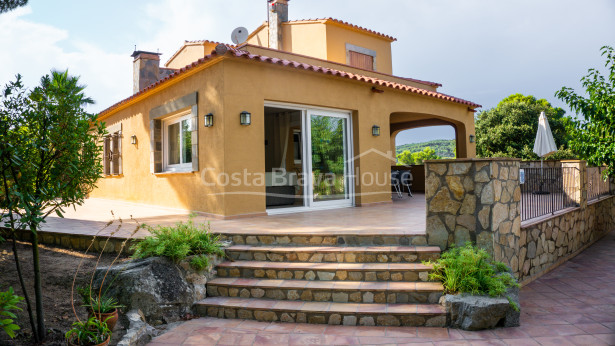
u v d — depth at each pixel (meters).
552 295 5.01
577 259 7.33
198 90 7.87
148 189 10.21
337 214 7.61
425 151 55.97
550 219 6.43
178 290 4.24
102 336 3.14
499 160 4.68
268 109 9.97
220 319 4.19
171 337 3.67
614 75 7.55
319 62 9.84
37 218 3.12
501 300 3.83
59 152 3.29
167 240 4.50
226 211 7.06
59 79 3.31
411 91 10.18
